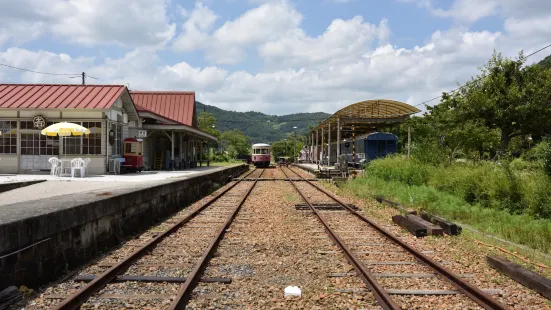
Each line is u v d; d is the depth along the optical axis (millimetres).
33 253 5426
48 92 21203
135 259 6516
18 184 14336
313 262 6523
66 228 6230
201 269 5887
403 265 6375
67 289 5254
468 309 4562
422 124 23875
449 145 20453
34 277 5434
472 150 20703
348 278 5699
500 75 26625
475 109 25844
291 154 110938
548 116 25391
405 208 12281
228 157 74562
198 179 17234
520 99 25828
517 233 8695
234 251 7246
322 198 15859
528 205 10820
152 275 5758
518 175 12203
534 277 5328
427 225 9055
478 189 12961
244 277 5711
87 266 6352
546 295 4938
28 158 20000
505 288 5320
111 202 7984
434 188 15383
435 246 7738
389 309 4461
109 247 7941
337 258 6793
